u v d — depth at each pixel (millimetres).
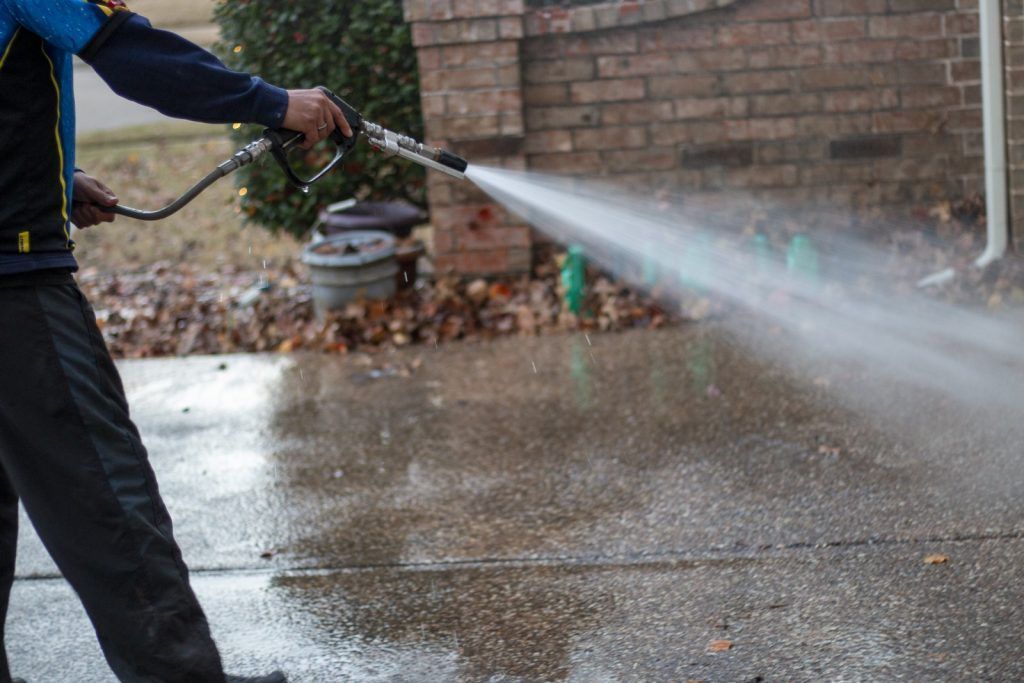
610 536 3707
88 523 2455
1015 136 5820
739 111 6535
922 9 6414
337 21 6723
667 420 4652
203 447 4820
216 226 9703
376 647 3174
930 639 2930
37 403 2412
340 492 4258
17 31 2316
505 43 6270
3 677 2822
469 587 3461
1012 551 3340
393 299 6375
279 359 5977
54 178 2430
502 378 5352
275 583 3600
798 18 6422
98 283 8062
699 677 2867
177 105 2463
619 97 6520
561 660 3016
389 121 6941
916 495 3779
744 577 3354
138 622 2498
